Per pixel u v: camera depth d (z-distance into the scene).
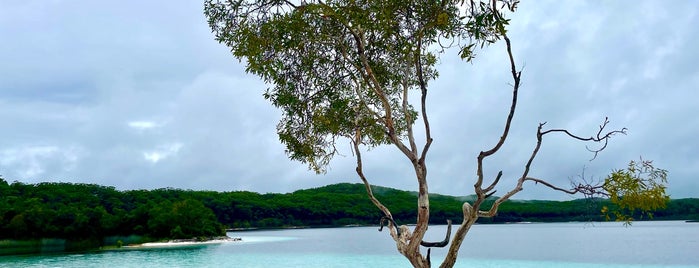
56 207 110.19
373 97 12.91
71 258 62.81
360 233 153.38
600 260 56.97
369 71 10.80
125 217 104.56
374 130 12.63
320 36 11.12
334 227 191.12
